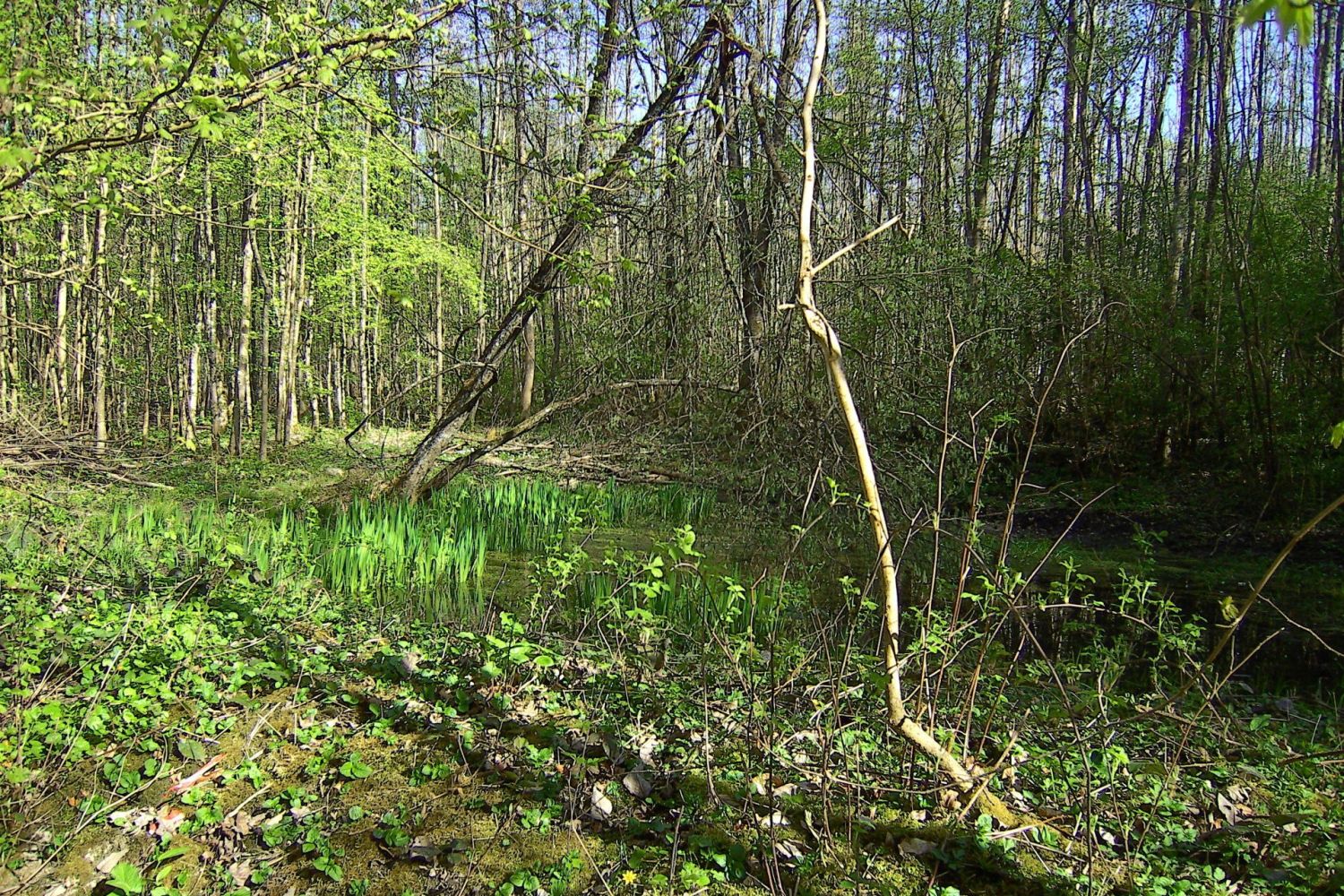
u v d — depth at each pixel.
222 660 4.70
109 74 6.66
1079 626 6.48
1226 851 3.29
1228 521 10.59
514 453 11.81
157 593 5.80
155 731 3.95
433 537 8.48
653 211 9.27
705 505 10.97
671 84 8.34
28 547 6.72
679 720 4.21
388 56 4.99
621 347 11.14
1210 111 14.09
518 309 9.10
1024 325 11.98
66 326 14.18
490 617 6.31
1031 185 17.48
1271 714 5.09
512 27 5.75
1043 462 13.36
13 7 4.34
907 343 9.73
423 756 3.90
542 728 4.09
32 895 3.00
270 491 12.07
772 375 9.73
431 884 3.08
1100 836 3.37
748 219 9.93
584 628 5.80
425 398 22.02
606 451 12.03
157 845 3.25
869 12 16.66
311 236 16.14
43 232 10.79
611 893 2.99
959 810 3.38
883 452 9.31
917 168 13.90
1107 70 15.27
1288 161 18.95
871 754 3.88
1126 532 10.66
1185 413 12.38
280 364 19.17
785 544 8.72
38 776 3.52
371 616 6.25
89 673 4.21
